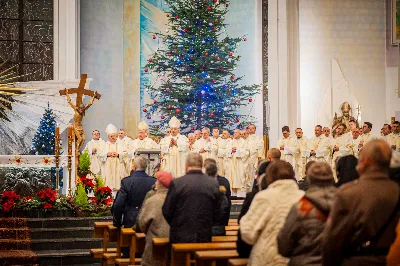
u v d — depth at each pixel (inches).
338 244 225.6
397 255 213.8
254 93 987.9
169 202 358.3
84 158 697.6
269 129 977.5
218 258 323.3
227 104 983.6
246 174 812.0
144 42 1052.5
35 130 870.4
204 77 975.6
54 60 957.8
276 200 274.7
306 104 1010.7
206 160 412.8
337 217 226.5
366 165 231.6
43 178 720.3
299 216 250.7
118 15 1040.2
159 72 1008.9
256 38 1026.7
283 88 997.8
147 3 1058.7
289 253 254.5
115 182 780.6
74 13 960.3
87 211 664.4
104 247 505.7
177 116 978.1
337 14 1024.2
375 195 225.5
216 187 364.2
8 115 876.0
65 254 597.0
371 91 1023.6
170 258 374.9
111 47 1027.9
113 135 785.6
